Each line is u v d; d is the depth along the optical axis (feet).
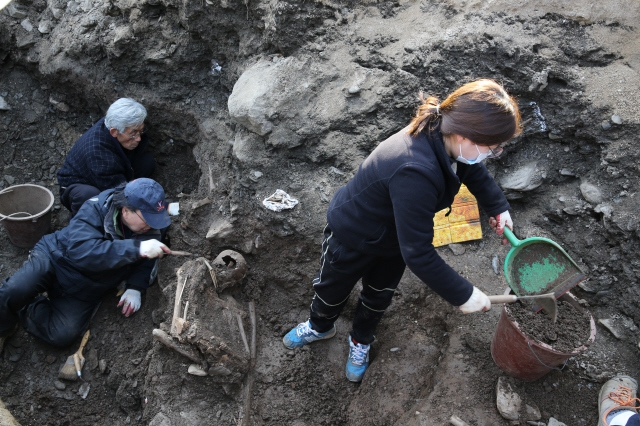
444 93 10.38
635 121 9.37
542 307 8.00
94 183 12.26
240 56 12.01
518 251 8.14
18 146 14.43
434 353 9.68
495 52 10.05
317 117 10.53
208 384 9.43
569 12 10.27
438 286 6.64
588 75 9.94
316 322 9.62
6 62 14.76
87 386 10.53
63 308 10.65
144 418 9.47
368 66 10.69
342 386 10.05
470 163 6.49
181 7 11.96
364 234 7.25
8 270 12.40
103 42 13.08
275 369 10.02
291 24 10.78
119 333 10.91
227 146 11.97
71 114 14.82
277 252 10.77
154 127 13.64
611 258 9.45
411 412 8.79
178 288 9.55
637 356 8.89
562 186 10.32
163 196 10.37
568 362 8.89
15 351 10.77
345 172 10.58
